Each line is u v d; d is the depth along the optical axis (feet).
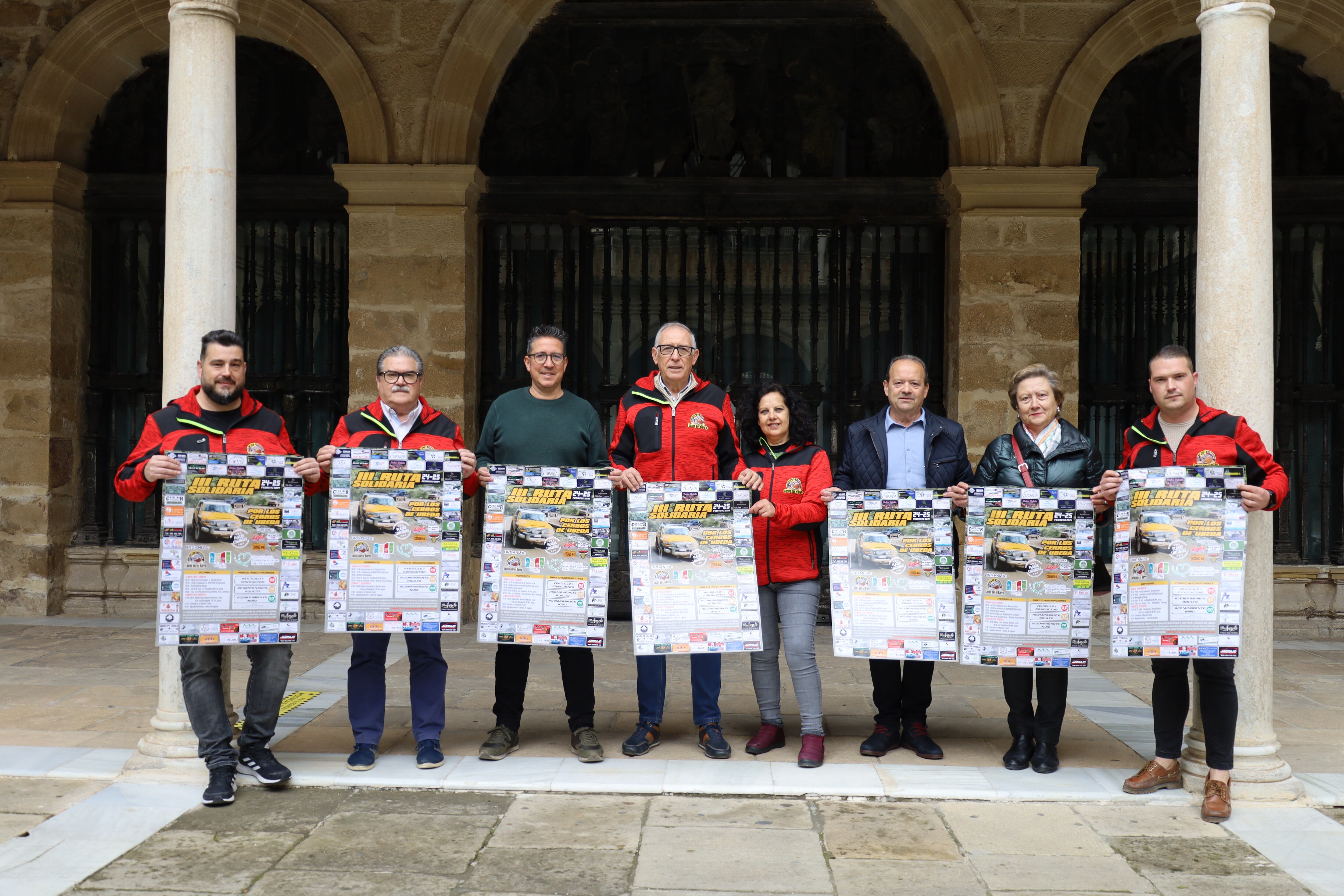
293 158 26.96
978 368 24.52
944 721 15.88
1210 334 12.79
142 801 11.91
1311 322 26.21
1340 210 25.53
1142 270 26.05
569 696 13.87
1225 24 12.76
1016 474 13.44
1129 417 26.35
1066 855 10.52
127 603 26.27
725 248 26.66
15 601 25.58
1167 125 26.18
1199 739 12.77
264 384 26.61
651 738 14.06
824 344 26.78
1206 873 10.07
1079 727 15.65
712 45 26.53
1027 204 24.30
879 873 10.01
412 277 24.85
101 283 26.86
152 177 26.48
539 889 9.58
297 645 22.15
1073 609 12.92
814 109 26.53
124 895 9.36
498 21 24.59
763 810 11.89
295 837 10.87
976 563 13.15
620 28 26.63
